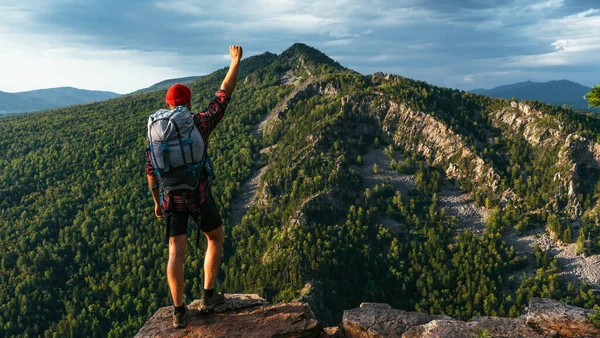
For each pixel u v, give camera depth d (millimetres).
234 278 196500
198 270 176875
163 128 5543
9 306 185500
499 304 190875
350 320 7402
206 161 6055
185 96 5996
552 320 6789
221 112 6117
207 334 6352
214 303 6887
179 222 6152
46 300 194125
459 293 196500
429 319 7289
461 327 6715
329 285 191750
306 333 6414
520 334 6516
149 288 191250
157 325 6695
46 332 175375
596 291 198000
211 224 6457
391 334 6980
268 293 182625
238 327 6508
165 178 5695
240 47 6598
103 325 183500
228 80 6340
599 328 6539
